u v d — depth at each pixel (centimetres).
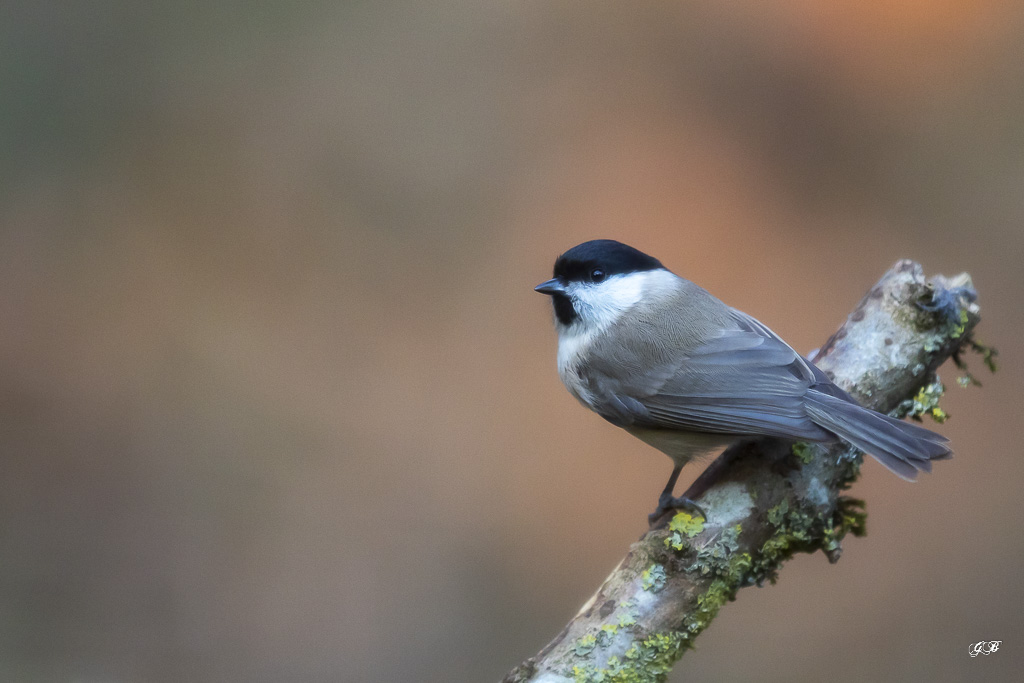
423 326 1263
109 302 1293
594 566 1073
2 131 1384
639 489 1114
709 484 577
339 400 1212
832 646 959
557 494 1121
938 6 1307
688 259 1258
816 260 1239
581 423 1171
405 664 1034
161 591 1084
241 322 1277
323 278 1302
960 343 629
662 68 1377
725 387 605
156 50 1437
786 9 1345
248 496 1145
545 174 1334
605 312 667
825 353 625
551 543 1091
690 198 1294
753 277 1229
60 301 1293
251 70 1441
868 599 981
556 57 1417
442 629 1048
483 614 1054
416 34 1439
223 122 1419
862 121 1316
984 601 965
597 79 1390
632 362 641
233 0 1453
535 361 1227
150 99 1423
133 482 1161
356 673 1030
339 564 1091
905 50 1327
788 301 1209
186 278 1312
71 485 1162
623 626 531
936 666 938
